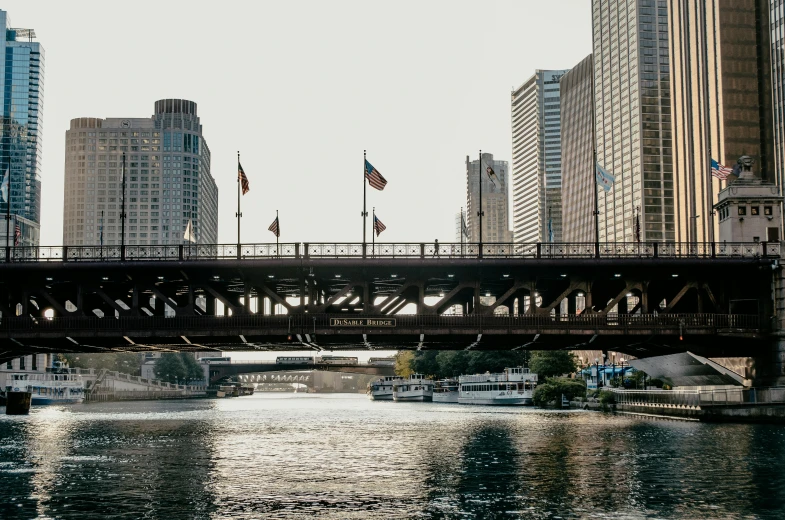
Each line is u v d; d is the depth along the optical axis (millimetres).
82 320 80438
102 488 48750
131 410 165750
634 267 83500
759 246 86250
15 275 80625
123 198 82500
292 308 81438
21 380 187750
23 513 41250
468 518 39594
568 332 82188
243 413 155625
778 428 84062
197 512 41312
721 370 96625
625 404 130500
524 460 61031
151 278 82375
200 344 89500
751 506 42062
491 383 185375
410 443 76312
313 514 40719
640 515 40000
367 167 88562
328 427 103438
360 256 80750
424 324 81500
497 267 82438
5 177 88875
